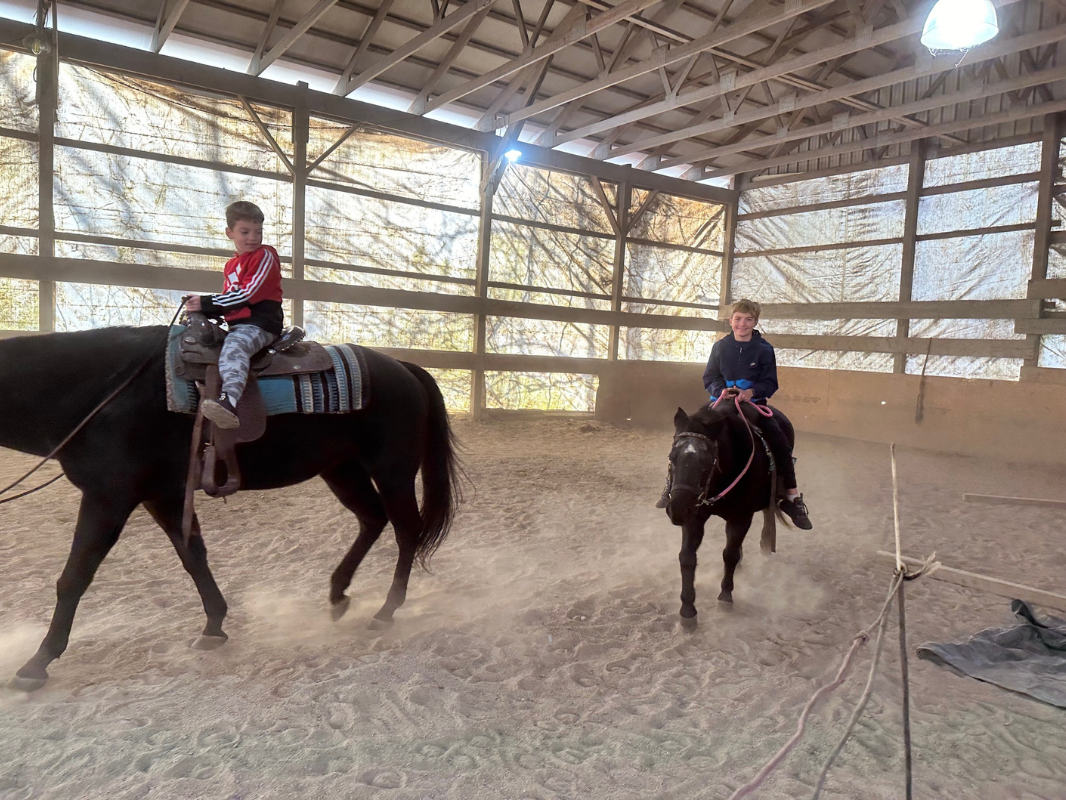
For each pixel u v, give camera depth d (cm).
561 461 891
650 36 974
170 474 303
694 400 1480
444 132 1146
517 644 339
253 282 305
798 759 247
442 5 899
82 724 250
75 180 912
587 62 1091
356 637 340
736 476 371
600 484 761
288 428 319
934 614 405
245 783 219
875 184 1277
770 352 429
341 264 1105
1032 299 1076
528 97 1062
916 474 934
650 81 1156
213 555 467
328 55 1027
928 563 190
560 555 502
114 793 212
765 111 1026
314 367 324
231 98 999
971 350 1158
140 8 896
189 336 297
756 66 936
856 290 1311
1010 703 295
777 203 1434
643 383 1413
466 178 1209
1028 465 1036
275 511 578
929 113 1192
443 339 1219
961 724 277
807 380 1374
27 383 283
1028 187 1092
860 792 228
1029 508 712
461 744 250
